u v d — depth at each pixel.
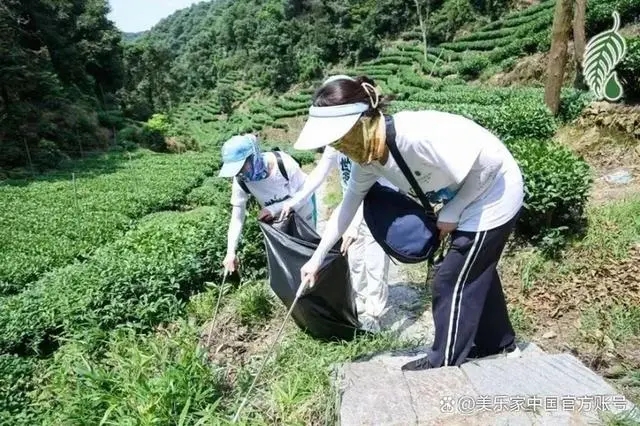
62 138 32.12
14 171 26.84
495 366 2.45
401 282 4.61
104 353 4.32
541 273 4.20
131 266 5.50
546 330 3.50
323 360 3.15
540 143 5.63
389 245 2.62
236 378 3.34
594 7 18.62
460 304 2.53
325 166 3.63
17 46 30.31
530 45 27.56
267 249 3.52
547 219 4.65
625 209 5.02
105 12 46.72
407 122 2.28
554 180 4.51
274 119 46.62
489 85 27.38
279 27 63.22
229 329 4.13
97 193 21.41
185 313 4.79
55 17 40.44
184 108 65.75
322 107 2.19
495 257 2.52
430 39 44.25
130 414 2.78
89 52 43.50
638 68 7.57
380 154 2.28
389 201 2.64
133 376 3.20
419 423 2.07
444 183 2.38
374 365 2.62
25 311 5.69
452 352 2.57
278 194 3.84
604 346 3.18
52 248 12.20
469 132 2.31
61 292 6.01
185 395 2.87
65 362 4.26
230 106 56.97
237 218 3.97
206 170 28.70
